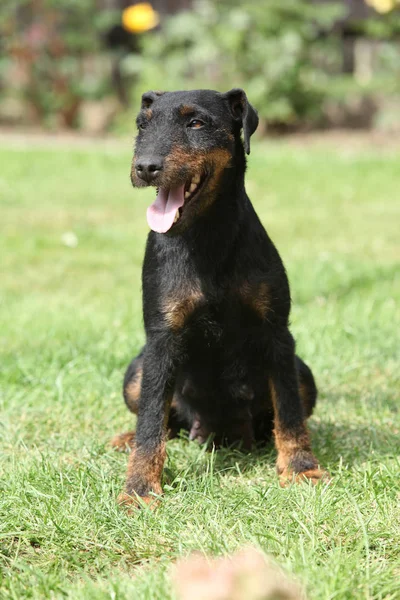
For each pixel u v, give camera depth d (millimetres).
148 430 6070
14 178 19281
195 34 23406
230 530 5215
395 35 23562
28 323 10516
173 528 5375
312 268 12547
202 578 2676
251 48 22656
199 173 5930
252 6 22719
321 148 22000
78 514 5539
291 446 6281
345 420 7625
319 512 5395
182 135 5961
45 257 14117
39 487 5918
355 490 5809
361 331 9859
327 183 18641
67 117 24688
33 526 5395
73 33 24328
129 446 6930
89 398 8070
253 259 6109
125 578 4652
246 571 2684
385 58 22234
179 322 6133
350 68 24766
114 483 6113
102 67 25062
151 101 6496
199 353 6328
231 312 6133
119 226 16109
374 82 22484
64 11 24578
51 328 10133
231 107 6344
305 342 9461
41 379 8508
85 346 9438
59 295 12055
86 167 20391
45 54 24109
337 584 4391
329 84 22906
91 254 14359
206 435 6879
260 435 7152
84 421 7605
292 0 22828
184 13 24219
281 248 14148
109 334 9852
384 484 5832
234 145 6254
